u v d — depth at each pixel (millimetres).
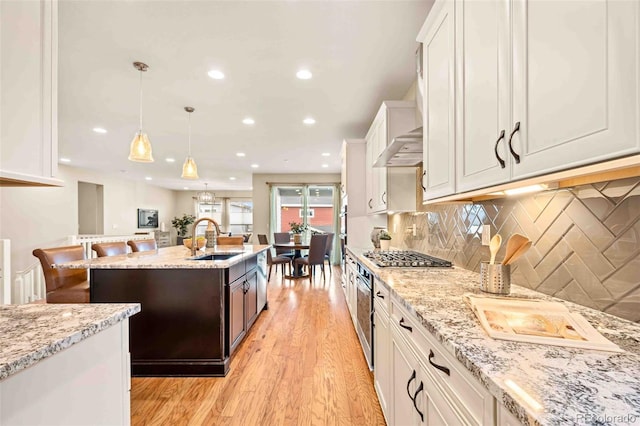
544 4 800
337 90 3092
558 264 1156
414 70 2688
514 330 828
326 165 7203
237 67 2627
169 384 2170
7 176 818
